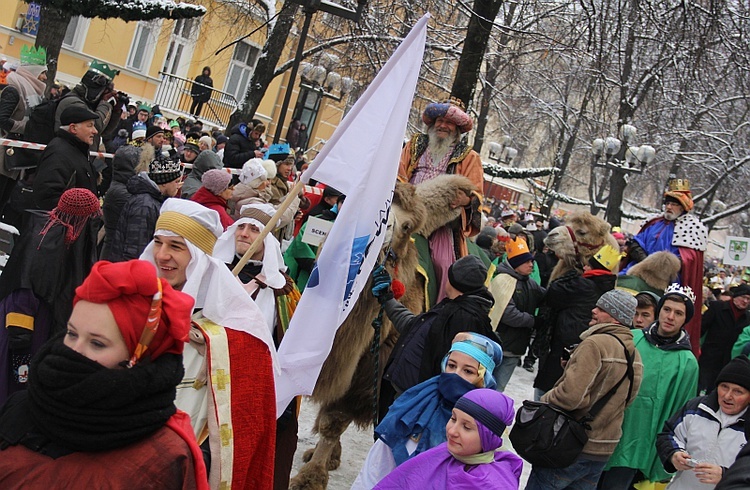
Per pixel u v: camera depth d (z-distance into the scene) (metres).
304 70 18.16
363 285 4.41
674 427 5.17
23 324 4.44
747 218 36.72
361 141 4.27
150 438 2.07
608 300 5.00
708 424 4.95
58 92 12.70
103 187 9.59
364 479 4.12
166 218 3.14
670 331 5.84
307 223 5.43
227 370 3.02
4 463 1.99
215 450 2.96
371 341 5.12
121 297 2.07
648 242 9.93
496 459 3.49
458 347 3.99
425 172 6.57
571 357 4.80
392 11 17.80
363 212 4.28
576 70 18.91
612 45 13.34
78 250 4.65
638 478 5.89
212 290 3.14
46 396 1.96
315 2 9.84
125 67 22.08
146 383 2.03
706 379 11.26
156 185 5.60
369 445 6.65
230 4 20.05
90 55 21.16
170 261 3.13
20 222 7.30
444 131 6.55
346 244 4.22
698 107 19.78
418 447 3.97
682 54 14.35
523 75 23.44
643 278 8.43
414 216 5.21
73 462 1.99
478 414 3.36
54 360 1.98
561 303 7.12
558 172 24.14
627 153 19.86
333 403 5.21
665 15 13.23
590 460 4.82
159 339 2.12
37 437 2.01
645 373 5.71
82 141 5.91
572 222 8.23
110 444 2.00
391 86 4.32
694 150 27.44
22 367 4.50
